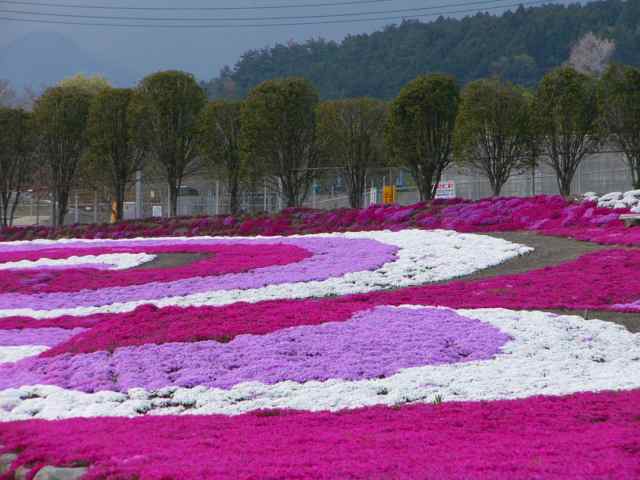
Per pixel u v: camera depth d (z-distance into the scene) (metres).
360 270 29.33
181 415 12.98
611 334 18.28
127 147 60.94
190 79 59.97
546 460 9.05
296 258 32.06
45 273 30.23
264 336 17.69
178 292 26.77
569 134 47.19
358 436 10.77
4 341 20.42
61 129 62.56
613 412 11.84
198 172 62.78
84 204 80.38
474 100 48.78
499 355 16.64
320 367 15.70
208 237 43.84
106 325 19.84
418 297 23.42
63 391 15.02
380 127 55.81
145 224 54.22
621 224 34.84
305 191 57.06
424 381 14.51
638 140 45.62
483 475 8.45
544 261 29.61
